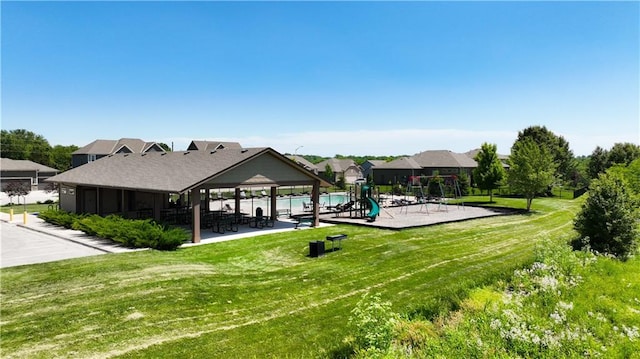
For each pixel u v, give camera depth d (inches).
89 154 2445.9
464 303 339.3
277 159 825.5
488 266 555.2
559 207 1365.7
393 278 494.3
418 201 1513.3
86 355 282.4
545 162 1226.0
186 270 496.4
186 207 1094.4
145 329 325.7
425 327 292.8
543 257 483.5
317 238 743.7
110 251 618.5
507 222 1000.2
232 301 398.3
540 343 288.7
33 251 619.2
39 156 3481.8
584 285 424.2
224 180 729.0
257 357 285.4
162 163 899.4
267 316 363.9
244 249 647.1
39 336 308.5
